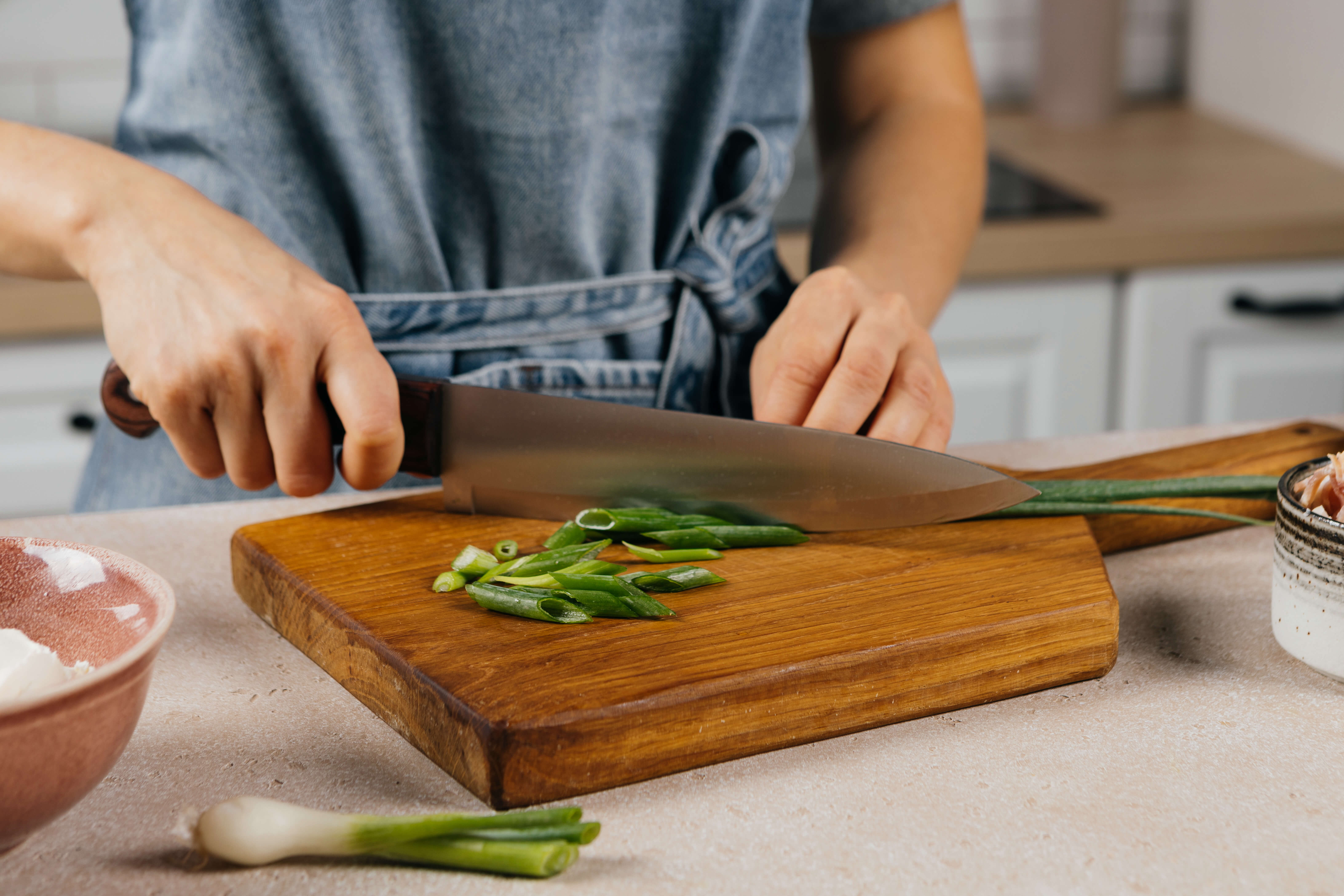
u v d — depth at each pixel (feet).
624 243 3.52
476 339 3.38
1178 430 3.79
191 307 2.57
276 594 2.48
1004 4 8.46
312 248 3.33
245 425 2.63
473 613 2.30
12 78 7.32
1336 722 2.13
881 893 1.70
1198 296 6.19
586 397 3.45
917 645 2.15
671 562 2.56
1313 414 6.45
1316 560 2.16
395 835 1.70
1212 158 7.23
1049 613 2.25
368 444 2.59
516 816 1.73
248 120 3.15
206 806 1.89
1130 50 8.81
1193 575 2.77
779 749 2.08
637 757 1.96
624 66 3.31
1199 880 1.72
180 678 2.30
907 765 2.02
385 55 3.12
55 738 1.54
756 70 3.68
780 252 6.00
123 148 3.41
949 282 3.72
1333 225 6.05
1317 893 1.69
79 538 2.94
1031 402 6.38
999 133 7.97
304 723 2.16
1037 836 1.82
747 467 2.75
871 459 2.68
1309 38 7.28
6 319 5.40
